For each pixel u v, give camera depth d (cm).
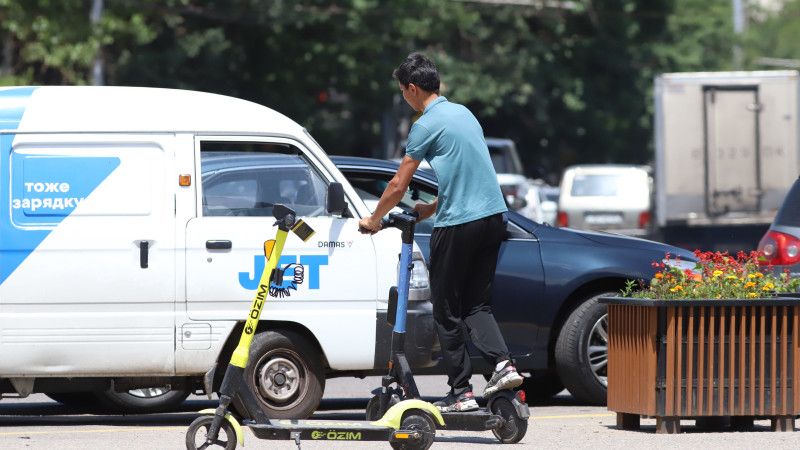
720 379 2444
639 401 2453
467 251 2288
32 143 2539
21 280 2516
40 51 8894
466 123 2308
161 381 2631
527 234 3012
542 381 3297
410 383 2167
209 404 3234
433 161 2295
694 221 6988
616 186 8112
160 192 2564
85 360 2531
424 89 2316
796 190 3525
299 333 2612
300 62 11862
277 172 2631
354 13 11712
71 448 2280
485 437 2411
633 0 14438
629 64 14412
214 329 2556
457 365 2314
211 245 2559
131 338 2539
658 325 2431
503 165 8069
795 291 2578
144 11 9775
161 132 2580
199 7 11388
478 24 13588
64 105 2572
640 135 14762
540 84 13825
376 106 12388
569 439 2380
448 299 2309
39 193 2533
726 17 15800
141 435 2467
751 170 6969
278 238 2072
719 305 2431
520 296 2966
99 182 2550
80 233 2534
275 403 2583
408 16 12019
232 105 2648
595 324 2986
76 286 2528
